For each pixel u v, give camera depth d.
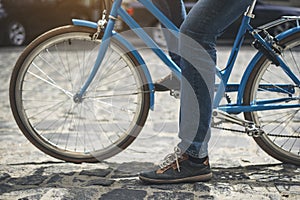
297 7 12.59
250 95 3.34
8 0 12.91
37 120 4.71
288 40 3.26
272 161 3.53
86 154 3.47
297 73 3.38
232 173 3.29
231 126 4.40
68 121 4.62
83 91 3.45
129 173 3.29
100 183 3.11
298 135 3.44
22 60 3.37
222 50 11.02
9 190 3.00
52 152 3.46
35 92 6.21
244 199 2.85
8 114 5.11
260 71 3.32
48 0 12.81
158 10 3.22
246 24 3.21
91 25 3.32
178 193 2.94
